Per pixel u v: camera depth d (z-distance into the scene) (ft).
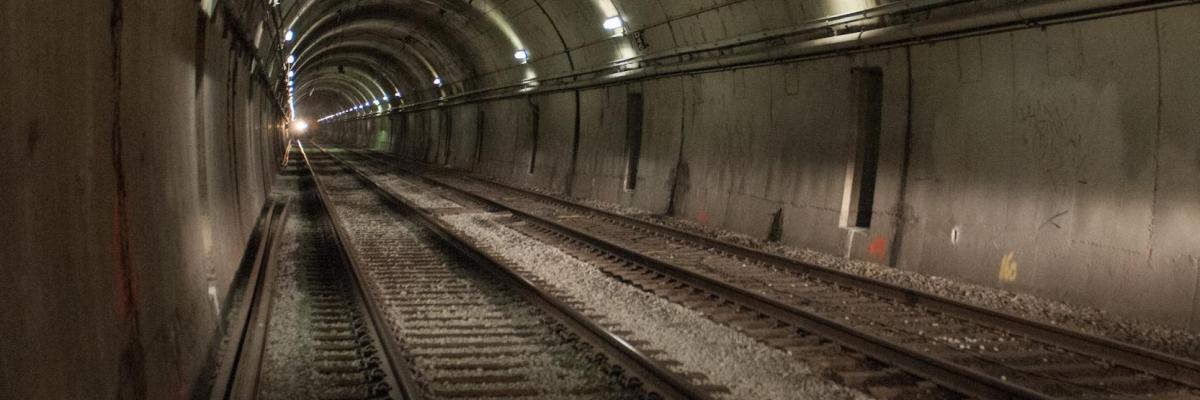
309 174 118.01
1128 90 29.09
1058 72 31.73
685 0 51.19
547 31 75.00
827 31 41.60
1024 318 25.95
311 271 36.73
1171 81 27.63
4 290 7.80
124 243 13.34
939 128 37.47
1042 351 24.40
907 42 37.37
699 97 57.67
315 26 86.89
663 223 57.00
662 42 58.03
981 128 35.19
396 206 68.49
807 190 45.85
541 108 91.30
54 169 9.68
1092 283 30.14
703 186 57.06
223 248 28.84
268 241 44.70
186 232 20.16
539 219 56.24
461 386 19.89
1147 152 28.50
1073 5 29.01
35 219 8.90
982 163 35.17
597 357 22.06
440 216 61.11
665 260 40.47
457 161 130.62
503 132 105.70
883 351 22.72
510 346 23.82
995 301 31.48
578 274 36.70
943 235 36.91
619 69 66.23
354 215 61.82
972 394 19.49
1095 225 30.27
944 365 20.51
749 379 21.01
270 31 54.44
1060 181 31.73
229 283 29.12
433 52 116.88
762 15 45.88
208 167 26.25
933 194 37.73
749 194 51.26
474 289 32.76
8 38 8.00
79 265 10.62
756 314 28.32
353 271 34.12
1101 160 30.17
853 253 41.91
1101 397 19.97
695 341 24.86
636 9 57.41
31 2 8.75
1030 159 32.96
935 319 28.35
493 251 43.34
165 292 16.42
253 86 55.36
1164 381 21.35
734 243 45.75
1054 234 31.83
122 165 13.47
